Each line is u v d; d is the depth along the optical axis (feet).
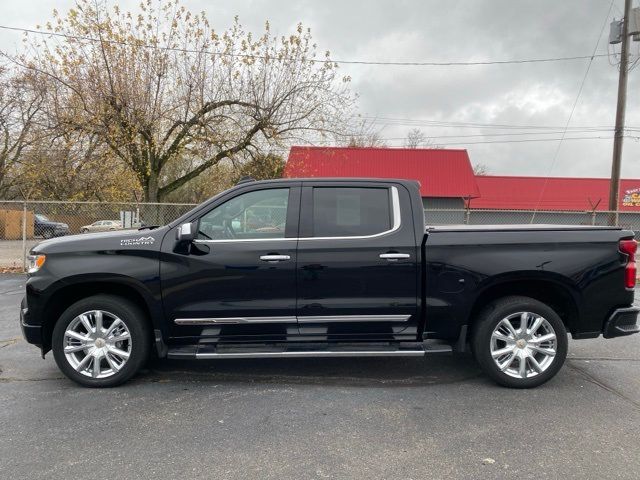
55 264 13.87
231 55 50.39
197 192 75.56
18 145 84.38
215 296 13.93
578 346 18.95
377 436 11.19
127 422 11.95
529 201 119.85
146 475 9.51
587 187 122.83
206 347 14.35
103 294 14.44
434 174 97.96
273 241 13.99
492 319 13.99
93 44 46.37
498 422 11.93
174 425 11.79
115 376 14.14
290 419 12.13
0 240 53.78
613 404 13.08
